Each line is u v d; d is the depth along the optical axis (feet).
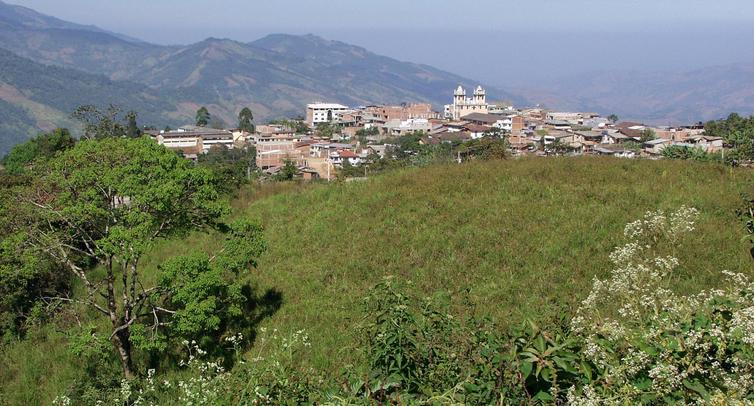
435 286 41.88
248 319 43.98
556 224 49.65
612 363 16.44
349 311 41.22
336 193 69.51
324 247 54.29
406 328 20.17
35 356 46.19
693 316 17.97
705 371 15.76
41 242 39.83
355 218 59.16
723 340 16.07
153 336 38.58
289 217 64.95
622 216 49.11
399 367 18.61
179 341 41.37
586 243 44.86
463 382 16.72
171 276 38.81
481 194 59.72
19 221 39.88
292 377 21.22
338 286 46.03
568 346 17.08
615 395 15.33
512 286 40.16
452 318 21.39
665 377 15.17
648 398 15.21
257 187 92.27
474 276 42.57
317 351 35.58
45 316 48.52
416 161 163.22
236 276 47.39
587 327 19.60
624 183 58.59
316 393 19.63
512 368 16.22
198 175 42.63
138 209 39.34
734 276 21.94
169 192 38.91
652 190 55.42
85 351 38.14
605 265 40.93
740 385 15.31
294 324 41.16
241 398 20.26
